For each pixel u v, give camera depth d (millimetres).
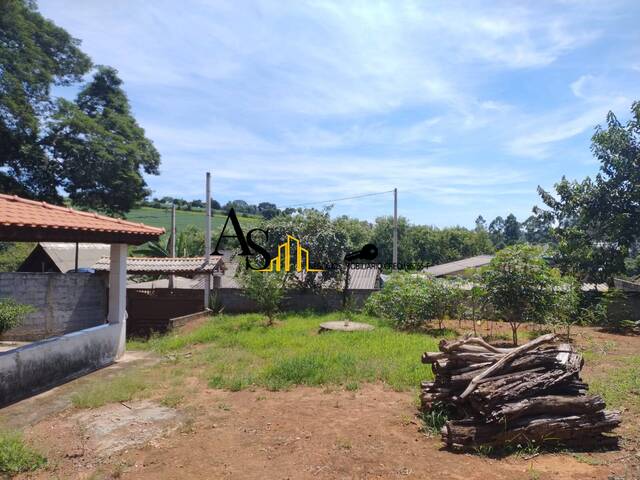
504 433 4930
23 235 7637
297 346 10984
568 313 12812
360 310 18375
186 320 15930
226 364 9266
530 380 5320
